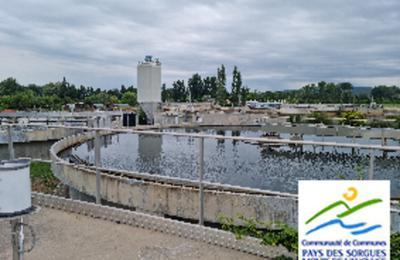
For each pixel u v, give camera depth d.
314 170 18.34
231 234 4.38
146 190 9.21
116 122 36.22
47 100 69.75
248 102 96.94
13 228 3.16
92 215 5.42
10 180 2.95
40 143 22.11
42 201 5.90
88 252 4.26
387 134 24.94
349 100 97.44
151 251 4.30
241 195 7.83
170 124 42.31
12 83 91.50
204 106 73.94
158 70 42.00
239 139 4.40
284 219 7.23
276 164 20.67
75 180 10.41
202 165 4.86
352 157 21.08
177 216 8.91
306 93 104.81
